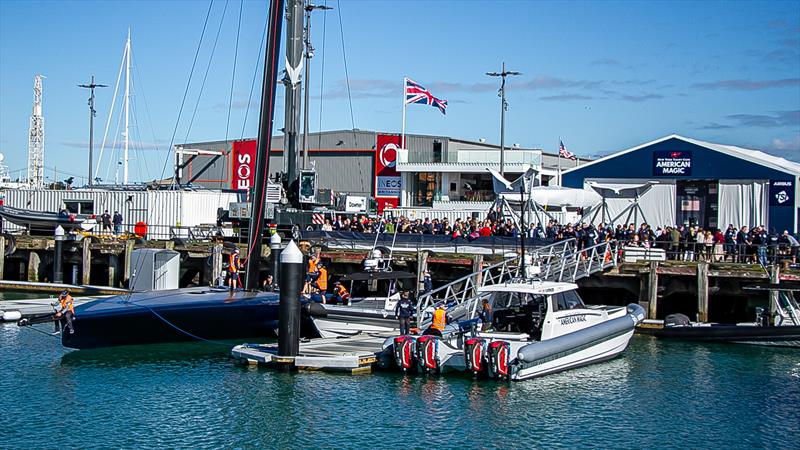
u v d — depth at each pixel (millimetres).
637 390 23141
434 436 19250
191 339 28531
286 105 40000
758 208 41750
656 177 43875
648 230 35688
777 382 24125
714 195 42750
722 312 35781
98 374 24609
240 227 41906
